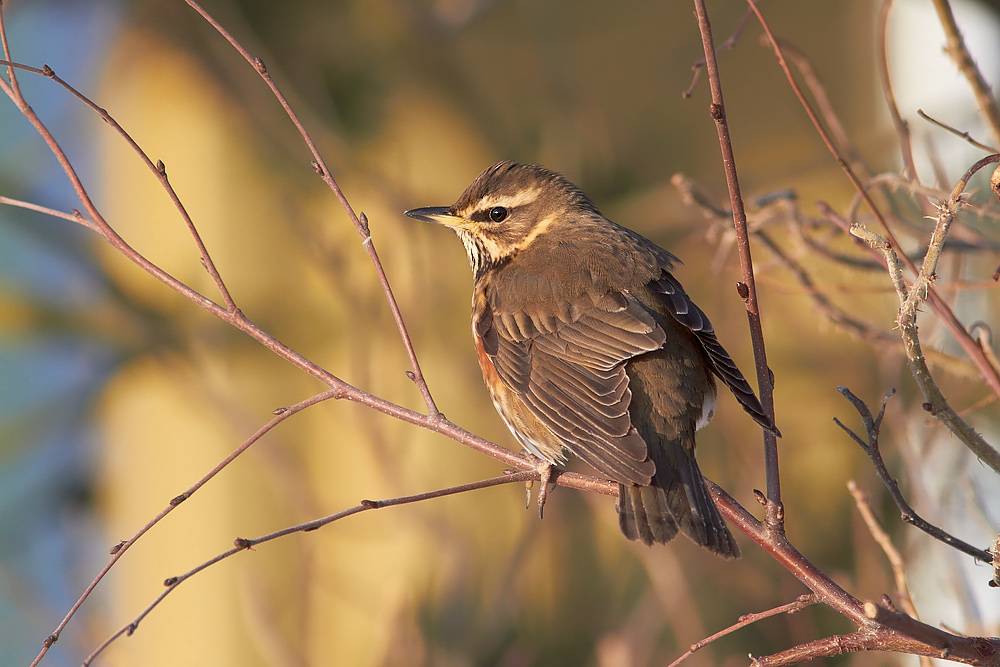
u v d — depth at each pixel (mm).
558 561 13398
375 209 14531
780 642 11773
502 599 10953
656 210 14508
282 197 13820
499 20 16000
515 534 13945
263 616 10383
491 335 7938
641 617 10352
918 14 12492
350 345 12594
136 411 15773
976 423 10500
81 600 5516
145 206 15859
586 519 13594
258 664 14852
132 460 15758
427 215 9023
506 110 15938
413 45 15555
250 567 14781
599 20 16859
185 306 15531
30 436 15523
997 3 10031
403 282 13984
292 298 15461
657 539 6258
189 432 15305
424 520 11789
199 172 15586
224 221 15461
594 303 7551
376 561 13953
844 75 16203
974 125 10602
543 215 8672
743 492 11844
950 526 8328
